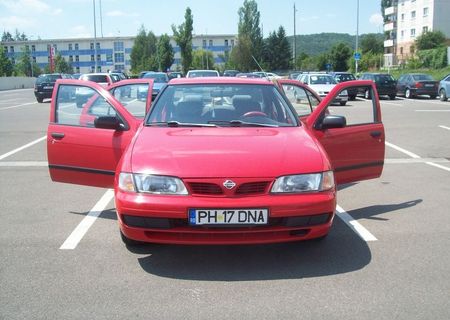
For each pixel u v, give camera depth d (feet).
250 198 12.78
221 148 13.99
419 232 16.90
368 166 18.63
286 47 301.43
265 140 14.64
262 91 18.04
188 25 249.14
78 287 12.60
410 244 15.69
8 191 23.24
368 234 16.72
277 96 18.01
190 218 12.71
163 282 12.89
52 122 18.04
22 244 15.85
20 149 35.81
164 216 12.78
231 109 17.22
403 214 19.19
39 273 13.50
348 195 22.44
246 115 16.98
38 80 91.50
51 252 15.12
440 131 45.60
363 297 11.93
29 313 11.22
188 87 18.24
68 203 21.07
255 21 284.20
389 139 40.91
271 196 12.87
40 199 21.76
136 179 13.26
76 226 17.78
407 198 21.79
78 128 17.56
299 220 12.99
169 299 11.90
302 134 15.47
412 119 55.98
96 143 17.10
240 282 12.86
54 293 12.25
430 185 24.35
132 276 13.28
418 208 20.06
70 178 17.87
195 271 13.60
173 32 250.78
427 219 18.48
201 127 16.22
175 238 13.04
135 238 13.30
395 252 14.97
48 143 17.98
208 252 15.01
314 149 14.28
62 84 18.10
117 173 13.98
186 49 250.78
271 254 14.83
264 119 16.79
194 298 11.95
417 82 93.45
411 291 12.24
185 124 16.46
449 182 25.03
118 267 13.91
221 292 12.26
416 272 13.42
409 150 35.50
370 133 18.52
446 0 246.68
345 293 12.15
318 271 13.55
